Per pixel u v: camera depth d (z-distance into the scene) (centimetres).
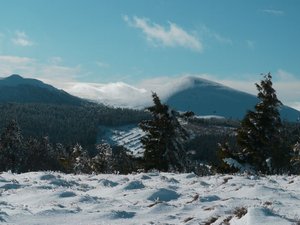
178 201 1334
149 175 2044
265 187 1479
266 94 4000
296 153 3956
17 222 966
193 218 1024
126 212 1093
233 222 898
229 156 3966
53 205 1170
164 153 4119
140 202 1278
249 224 824
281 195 1386
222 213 1052
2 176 1939
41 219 1007
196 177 2000
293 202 1278
